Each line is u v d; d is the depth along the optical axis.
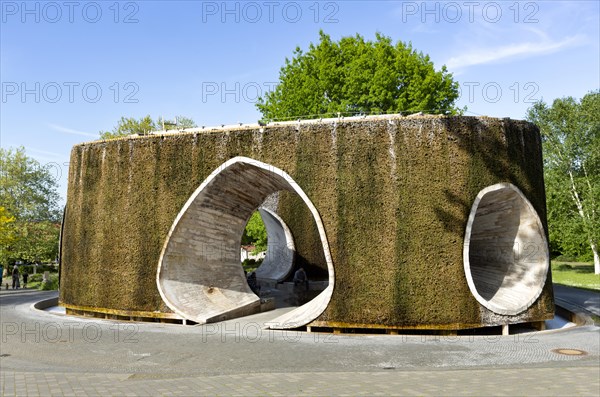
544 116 36.72
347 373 8.55
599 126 33.84
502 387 7.52
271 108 32.56
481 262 16.12
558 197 34.91
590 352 10.70
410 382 7.86
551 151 36.06
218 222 16.22
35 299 22.12
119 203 15.80
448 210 13.07
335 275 13.26
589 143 34.59
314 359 10.02
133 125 40.00
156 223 15.21
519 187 13.88
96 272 15.88
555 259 54.03
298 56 32.88
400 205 13.14
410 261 12.93
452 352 10.68
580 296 21.88
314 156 13.87
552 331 13.64
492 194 13.73
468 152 13.39
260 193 16.81
